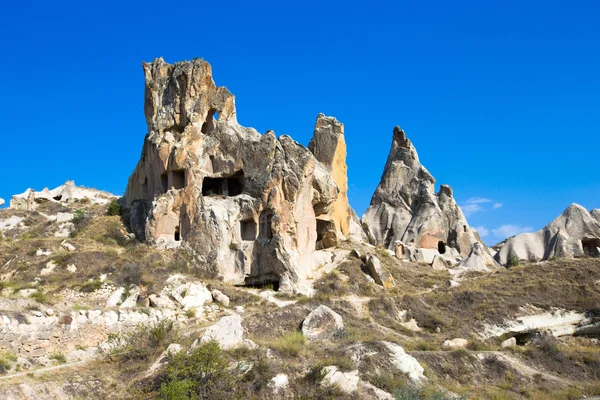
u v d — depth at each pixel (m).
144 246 48.00
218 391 23.23
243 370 24.97
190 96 55.62
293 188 49.41
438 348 35.44
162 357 26.33
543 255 61.84
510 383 32.62
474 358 34.09
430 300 45.66
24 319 26.28
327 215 56.56
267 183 49.44
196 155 52.56
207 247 47.78
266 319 37.22
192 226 48.97
